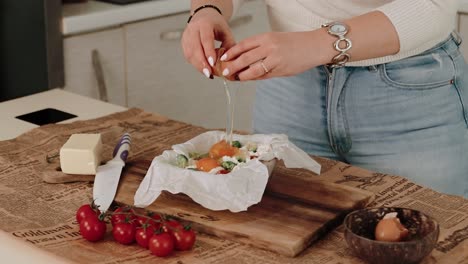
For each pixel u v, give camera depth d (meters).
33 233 1.28
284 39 1.37
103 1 2.64
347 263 1.19
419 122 1.62
